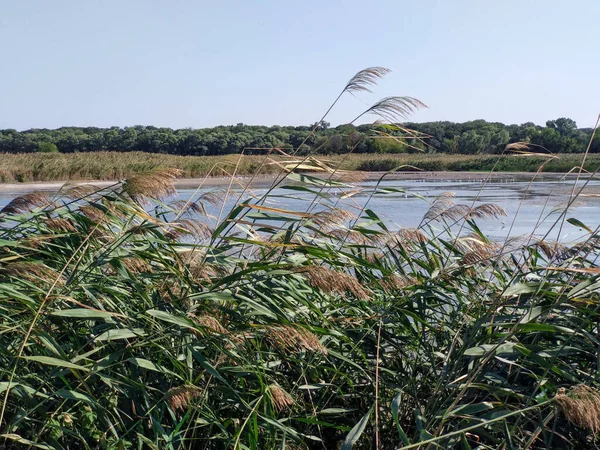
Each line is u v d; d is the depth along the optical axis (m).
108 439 4.09
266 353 4.88
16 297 4.30
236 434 4.26
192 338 4.45
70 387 4.11
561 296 4.83
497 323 4.73
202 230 4.91
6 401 4.28
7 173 44.25
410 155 73.88
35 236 5.28
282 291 4.88
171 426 4.33
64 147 97.94
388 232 6.01
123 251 5.00
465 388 4.20
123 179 4.99
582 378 4.79
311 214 5.05
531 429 4.59
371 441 5.01
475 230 6.40
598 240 5.39
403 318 5.39
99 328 4.56
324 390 5.16
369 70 4.87
